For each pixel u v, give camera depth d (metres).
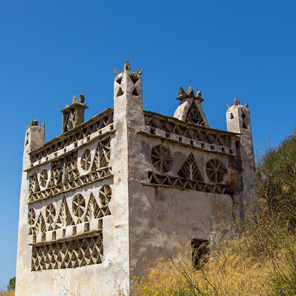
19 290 20.14
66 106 19.75
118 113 15.72
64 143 19.11
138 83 16.05
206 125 18.95
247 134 19.53
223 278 12.81
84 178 17.16
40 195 20.12
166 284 13.21
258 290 11.34
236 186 18.55
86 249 16.36
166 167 16.36
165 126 16.81
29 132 21.92
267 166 22.20
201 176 17.44
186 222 16.22
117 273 14.45
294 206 18.09
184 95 18.58
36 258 19.59
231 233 17.58
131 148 15.19
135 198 14.84
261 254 14.72
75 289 16.44
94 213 16.22
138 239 14.55
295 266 10.92
